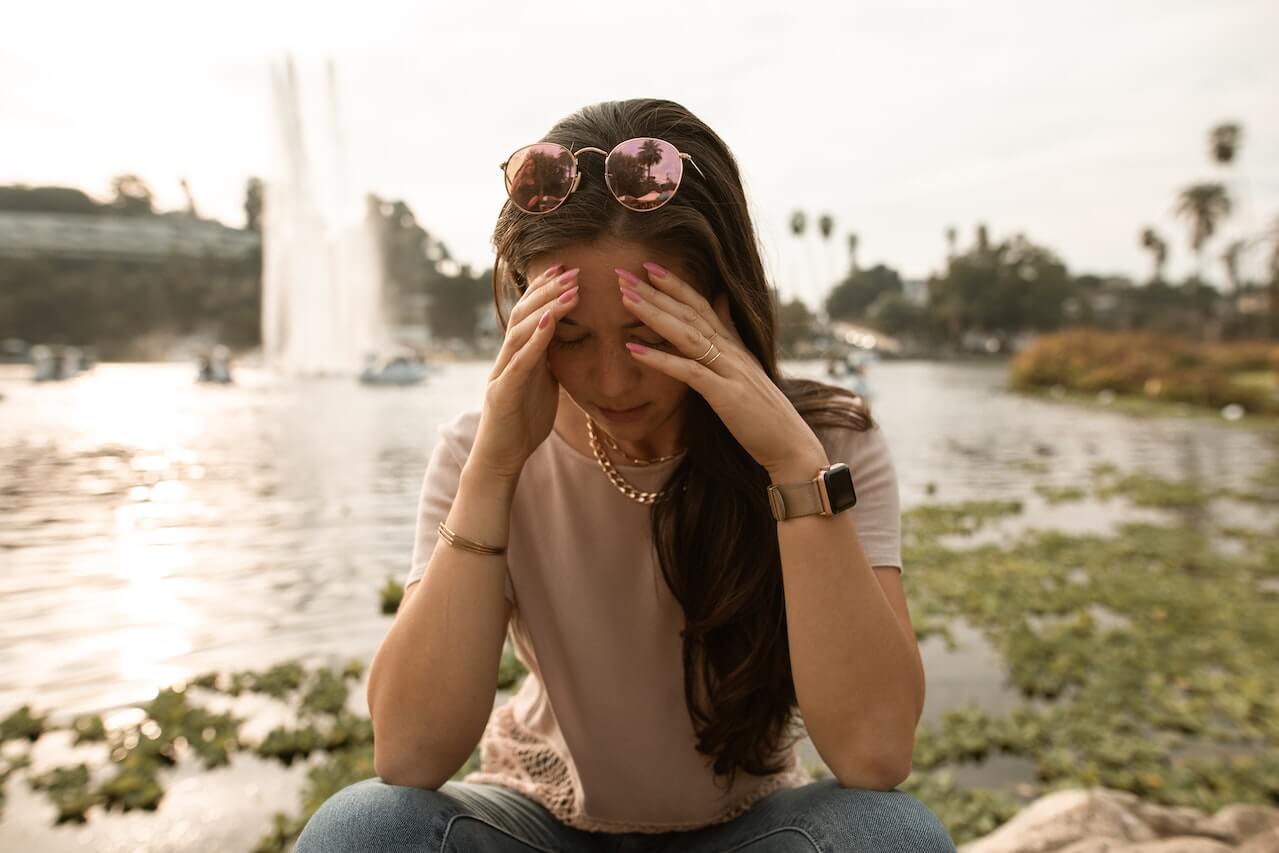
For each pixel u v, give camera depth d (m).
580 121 1.28
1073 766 3.48
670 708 1.47
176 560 6.34
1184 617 5.57
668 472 1.44
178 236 91.12
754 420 1.27
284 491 9.32
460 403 23.41
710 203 1.28
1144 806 2.56
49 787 3.06
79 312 75.25
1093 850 2.23
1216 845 2.25
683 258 1.26
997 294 88.75
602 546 1.47
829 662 1.25
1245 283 76.50
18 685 4.02
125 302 77.31
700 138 1.32
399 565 6.25
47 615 5.05
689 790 1.48
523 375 1.25
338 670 4.27
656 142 1.18
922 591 5.98
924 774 3.40
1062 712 3.99
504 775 1.53
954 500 10.17
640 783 1.48
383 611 5.18
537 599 1.50
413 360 32.97
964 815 3.05
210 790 3.10
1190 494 10.63
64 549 6.63
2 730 3.49
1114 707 4.11
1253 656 4.89
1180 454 15.56
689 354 1.25
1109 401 30.23
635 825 1.50
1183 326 75.81
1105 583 6.32
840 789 1.22
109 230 87.56
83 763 3.21
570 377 1.30
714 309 1.36
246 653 4.49
